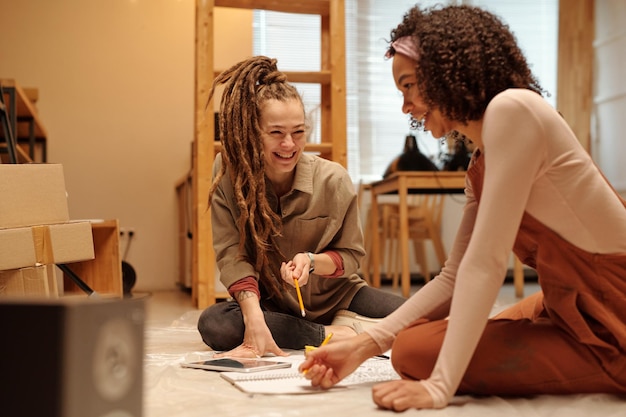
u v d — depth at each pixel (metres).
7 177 2.21
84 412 0.80
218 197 2.13
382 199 5.98
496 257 1.20
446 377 1.21
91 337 0.82
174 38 5.71
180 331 2.67
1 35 5.46
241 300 1.98
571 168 1.27
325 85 3.91
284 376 1.54
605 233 1.29
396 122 6.16
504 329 1.34
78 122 5.56
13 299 0.80
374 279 4.95
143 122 5.66
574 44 6.15
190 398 1.33
